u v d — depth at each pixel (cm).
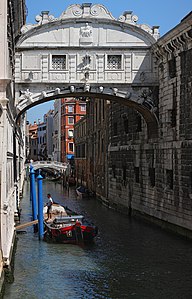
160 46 2191
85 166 4828
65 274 1498
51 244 1942
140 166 2595
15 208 2375
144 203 2538
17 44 2250
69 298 1277
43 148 10656
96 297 1284
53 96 2327
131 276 1475
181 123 2036
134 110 2669
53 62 2300
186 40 1955
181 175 2020
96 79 2312
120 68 2331
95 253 1781
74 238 1931
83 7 2288
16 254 1766
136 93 2344
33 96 2284
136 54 2334
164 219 2233
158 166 2312
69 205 3441
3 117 1330
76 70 2298
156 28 2325
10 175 1725
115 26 2317
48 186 5691
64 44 2289
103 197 3559
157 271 1529
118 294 1309
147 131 2480
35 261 1659
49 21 2256
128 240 2017
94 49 2305
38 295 1298
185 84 1995
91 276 1477
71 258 1702
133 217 2730
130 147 2778
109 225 2428
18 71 2272
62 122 7819
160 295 1301
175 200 2094
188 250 1800
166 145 2198
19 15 1948
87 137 4644
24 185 5638
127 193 2853
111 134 3272
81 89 2306
